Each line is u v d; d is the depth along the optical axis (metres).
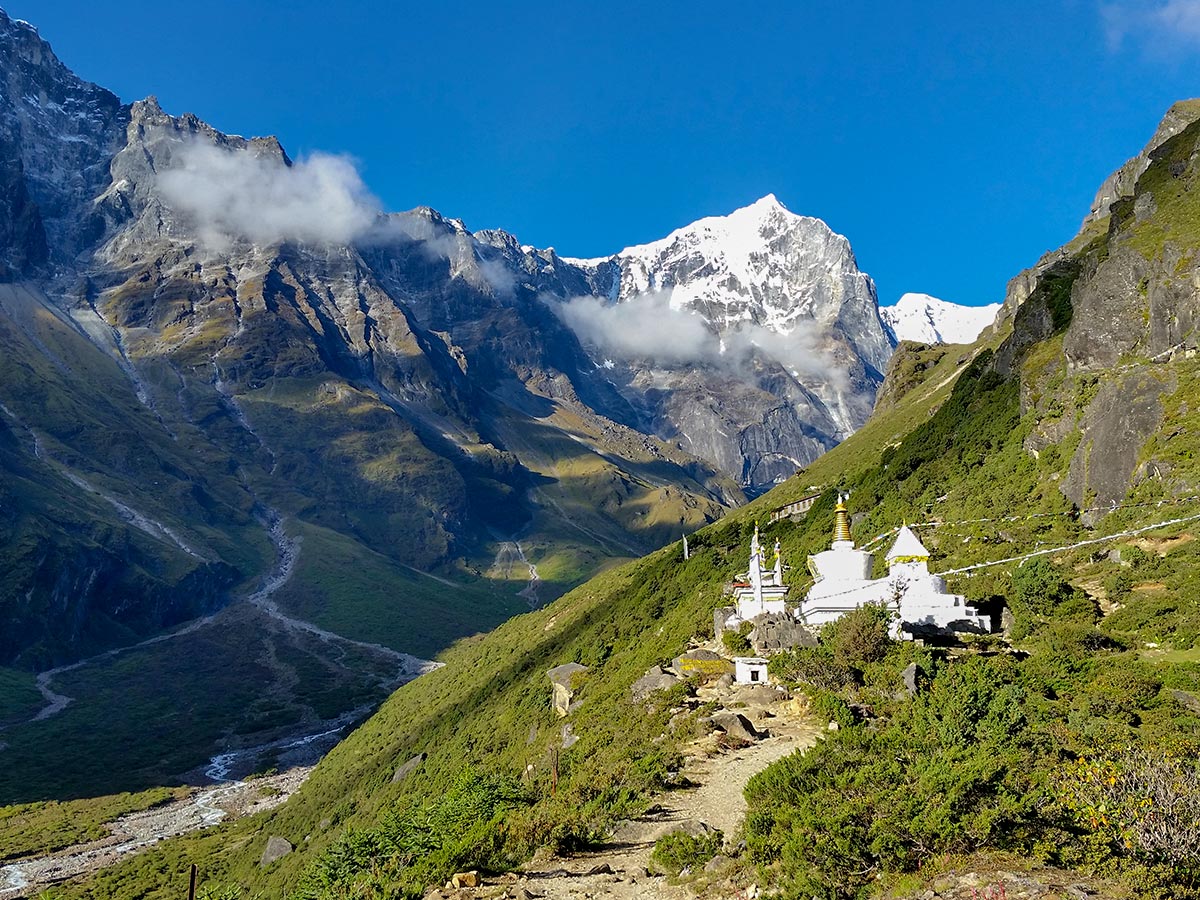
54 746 176.62
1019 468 88.69
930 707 34.84
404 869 32.28
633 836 30.34
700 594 94.62
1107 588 58.12
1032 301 117.62
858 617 50.25
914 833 22.91
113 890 96.00
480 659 157.00
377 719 150.12
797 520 122.50
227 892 42.50
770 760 36.69
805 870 22.88
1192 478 65.06
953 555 75.75
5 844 117.12
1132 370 79.81
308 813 108.25
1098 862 21.44
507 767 68.06
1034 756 29.97
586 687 79.50
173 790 149.12
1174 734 35.91
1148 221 94.62
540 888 26.25
